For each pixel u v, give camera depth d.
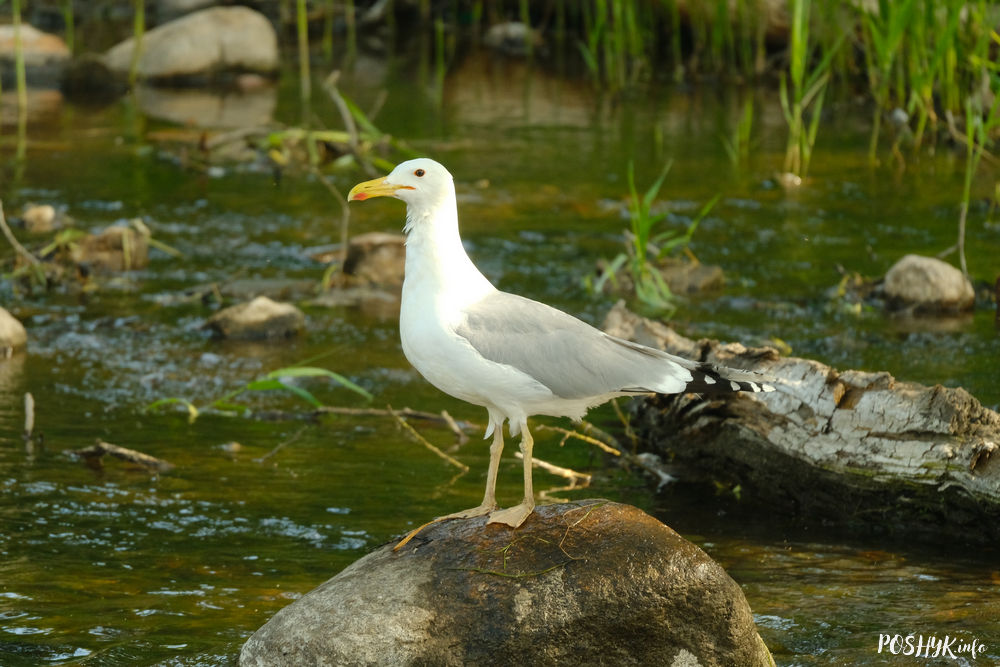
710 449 10.10
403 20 35.81
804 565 8.44
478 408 11.59
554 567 6.49
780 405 9.48
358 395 11.80
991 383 11.59
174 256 16.17
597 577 6.44
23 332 13.05
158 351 12.95
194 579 8.05
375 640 6.36
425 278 6.96
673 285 14.96
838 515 9.38
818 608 7.68
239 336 13.48
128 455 10.03
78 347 13.02
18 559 8.30
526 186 19.25
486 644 6.33
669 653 6.48
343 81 27.78
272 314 13.61
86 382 11.99
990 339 13.11
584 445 10.84
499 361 6.76
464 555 6.64
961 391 8.84
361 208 18.38
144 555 8.41
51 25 32.75
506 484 9.78
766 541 8.91
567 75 28.77
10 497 9.32
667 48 30.64
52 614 7.50
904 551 8.73
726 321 13.74
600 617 6.37
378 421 11.21
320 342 13.37
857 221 17.47
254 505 9.27
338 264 15.68
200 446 10.49
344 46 32.53
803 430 9.33
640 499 9.68
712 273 15.09
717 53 27.78
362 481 9.77
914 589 8.00
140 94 26.03
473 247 16.36
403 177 6.98
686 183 19.47
